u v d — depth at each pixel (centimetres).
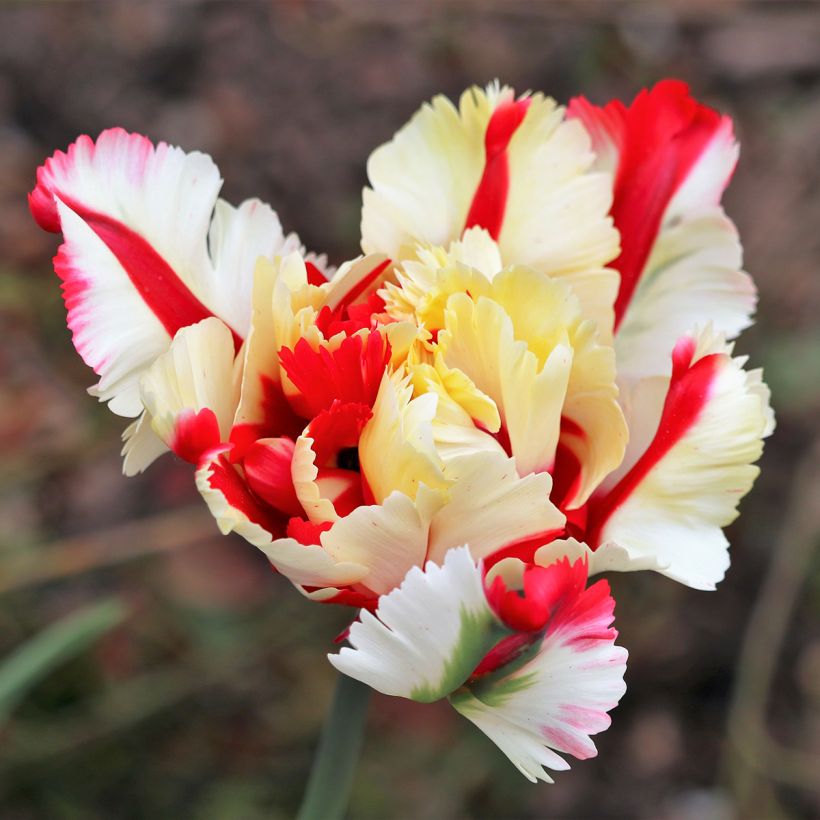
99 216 35
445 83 92
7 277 75
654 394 37
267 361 36
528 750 34
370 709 70
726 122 39
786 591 72
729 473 35
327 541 34
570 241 38
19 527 69
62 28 90
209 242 37
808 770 70
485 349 35
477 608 33
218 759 67
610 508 36
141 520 70
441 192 38
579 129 38
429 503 34
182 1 92
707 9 93
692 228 38
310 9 92
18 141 85
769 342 80
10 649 66
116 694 65
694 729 74
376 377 35
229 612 69
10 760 63
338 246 83
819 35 96
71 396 74
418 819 66
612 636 34
